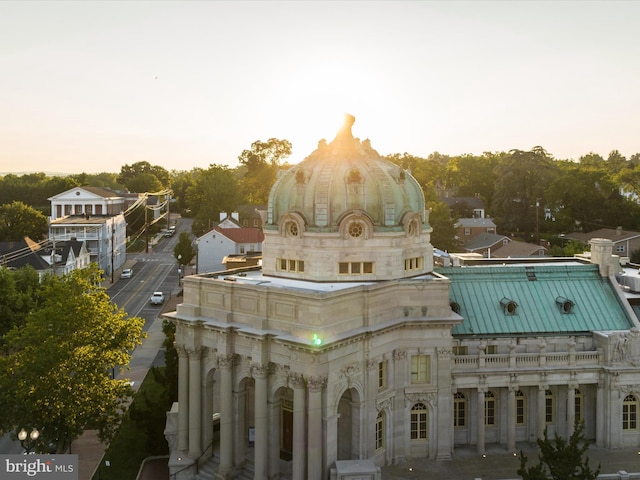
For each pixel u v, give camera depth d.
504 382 57.12
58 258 128.25
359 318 51.06
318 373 46.34
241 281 56.00
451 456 56.00
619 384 57.31
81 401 52.72
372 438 52.19
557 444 43.28
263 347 49.31
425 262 60.50
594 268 65.19
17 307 82.38
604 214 161.50
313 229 55.44
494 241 150.25
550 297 62.66
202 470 54.31
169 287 140.12
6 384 51.91
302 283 55.06
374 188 56.84
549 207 171.75
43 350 51.66
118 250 170.25
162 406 59.03
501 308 61.28
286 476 51.22
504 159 190.75
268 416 50.56
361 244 55.41
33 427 51.50
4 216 175.88
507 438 57.59
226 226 170.12
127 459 58.00
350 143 60.34
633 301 63.75
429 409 55.75
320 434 47.03
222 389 52.28
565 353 57.84
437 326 55.06
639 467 53.47
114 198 194.12
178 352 56.19
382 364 54.03
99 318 56.69
